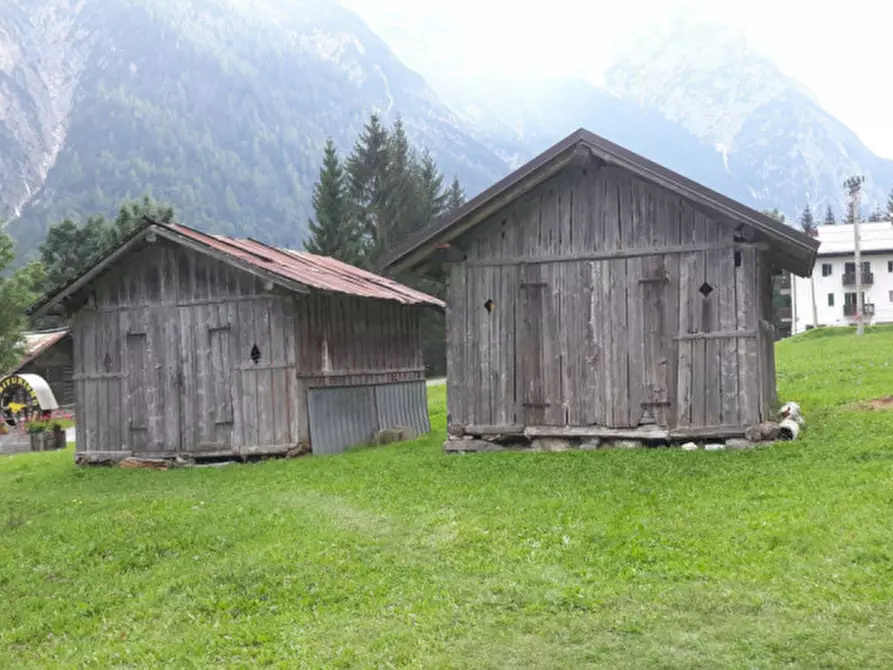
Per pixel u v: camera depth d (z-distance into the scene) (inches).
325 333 956.0
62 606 443.5
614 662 300.5
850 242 3356.3
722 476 571.8
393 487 628.7
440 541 461.1
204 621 393.4
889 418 741.3
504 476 636.7
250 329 906.7
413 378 1175.0
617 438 739.4
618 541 430.6
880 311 3309.5
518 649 318.0
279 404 892.0
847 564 369.1
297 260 1093.1
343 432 968.3
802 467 575.8
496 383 781.3
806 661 287.9
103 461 965.2
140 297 957.8
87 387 979.3
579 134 721.0
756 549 401.1
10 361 1139.3
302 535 499.8
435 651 323.9
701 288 723.4
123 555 514.0
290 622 373.1
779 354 1854.1
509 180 746.8
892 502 450.6
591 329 754.8
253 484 711.7
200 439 920.3
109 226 2923.2
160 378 943.0
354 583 408.8
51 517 652.1
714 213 719.7
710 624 324.5
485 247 791.1
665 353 730.2
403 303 1090.1
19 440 1722.4
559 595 364.5
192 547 511.8
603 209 757.3
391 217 2800.2
